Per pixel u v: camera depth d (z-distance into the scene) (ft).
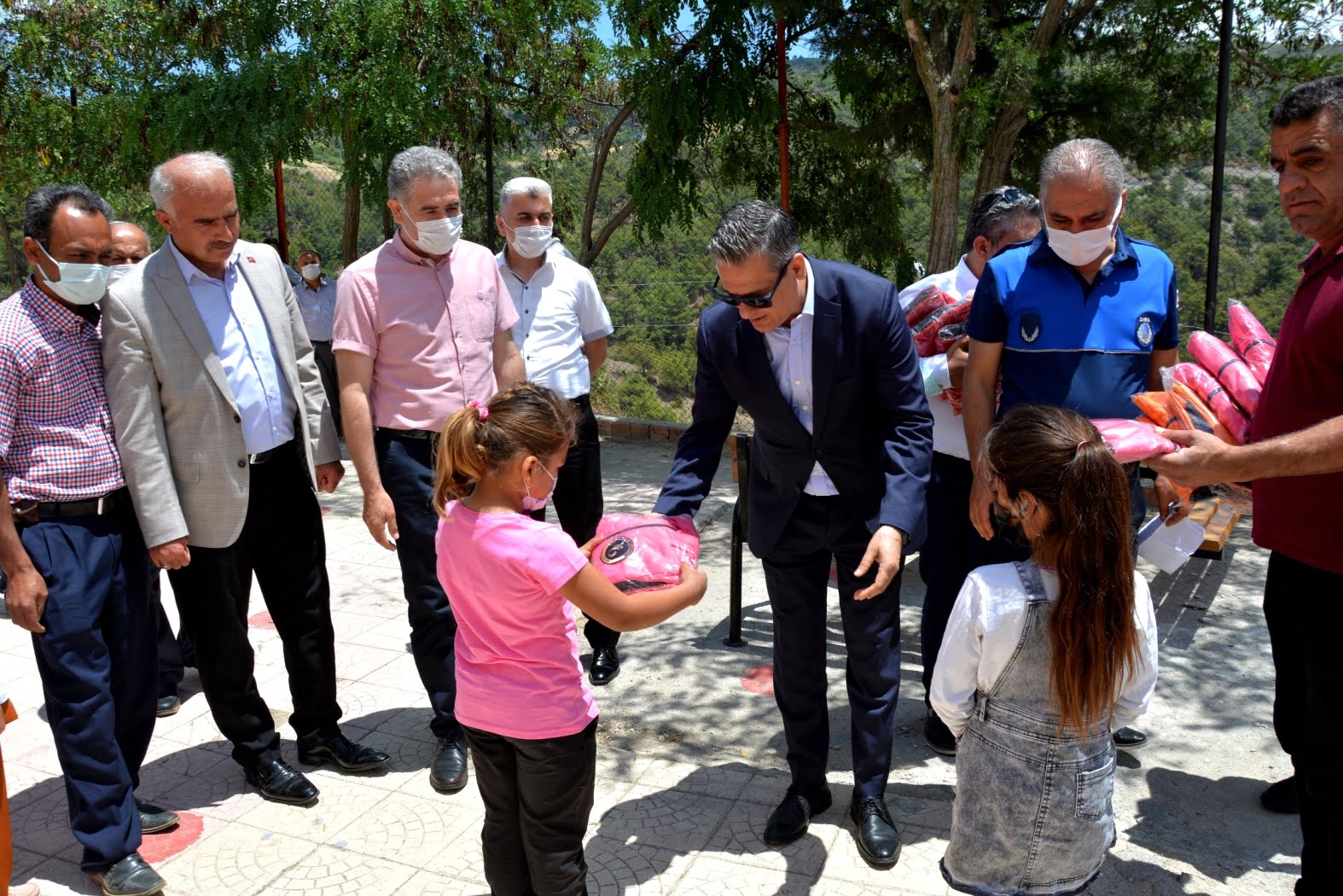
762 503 9.74
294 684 11.50
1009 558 10.45
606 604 7.39
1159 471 7.70
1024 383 9.75
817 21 30.12
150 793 11.15
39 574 9.02
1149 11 26.12
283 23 31.37
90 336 9.56
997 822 6.67
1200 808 10.35
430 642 11.41
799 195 34.30
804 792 10.10
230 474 10.27
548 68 34.81
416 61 31.24
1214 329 20.12
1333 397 7.66
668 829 10.14
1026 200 11.35
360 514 22.79
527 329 13.87
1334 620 7.97
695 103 28.63
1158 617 15.47
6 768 11.75
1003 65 24.25
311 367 11.59
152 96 32.35
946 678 6.75
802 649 9.85
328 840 10.14
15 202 47.06
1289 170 7.81
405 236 11.30
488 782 7.99
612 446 30.73
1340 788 7.97
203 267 10.37
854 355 8.87
